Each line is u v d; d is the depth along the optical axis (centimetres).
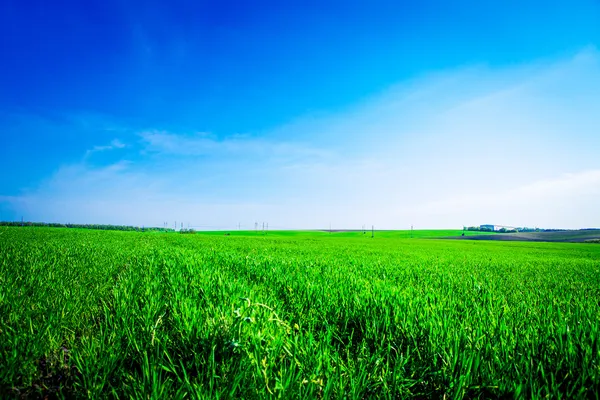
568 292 643
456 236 12950
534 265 1422
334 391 219
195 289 483
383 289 498
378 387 239
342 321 380
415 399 237
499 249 3675
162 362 250
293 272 748
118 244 1797
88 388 221
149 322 317
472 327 324
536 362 262
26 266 674
